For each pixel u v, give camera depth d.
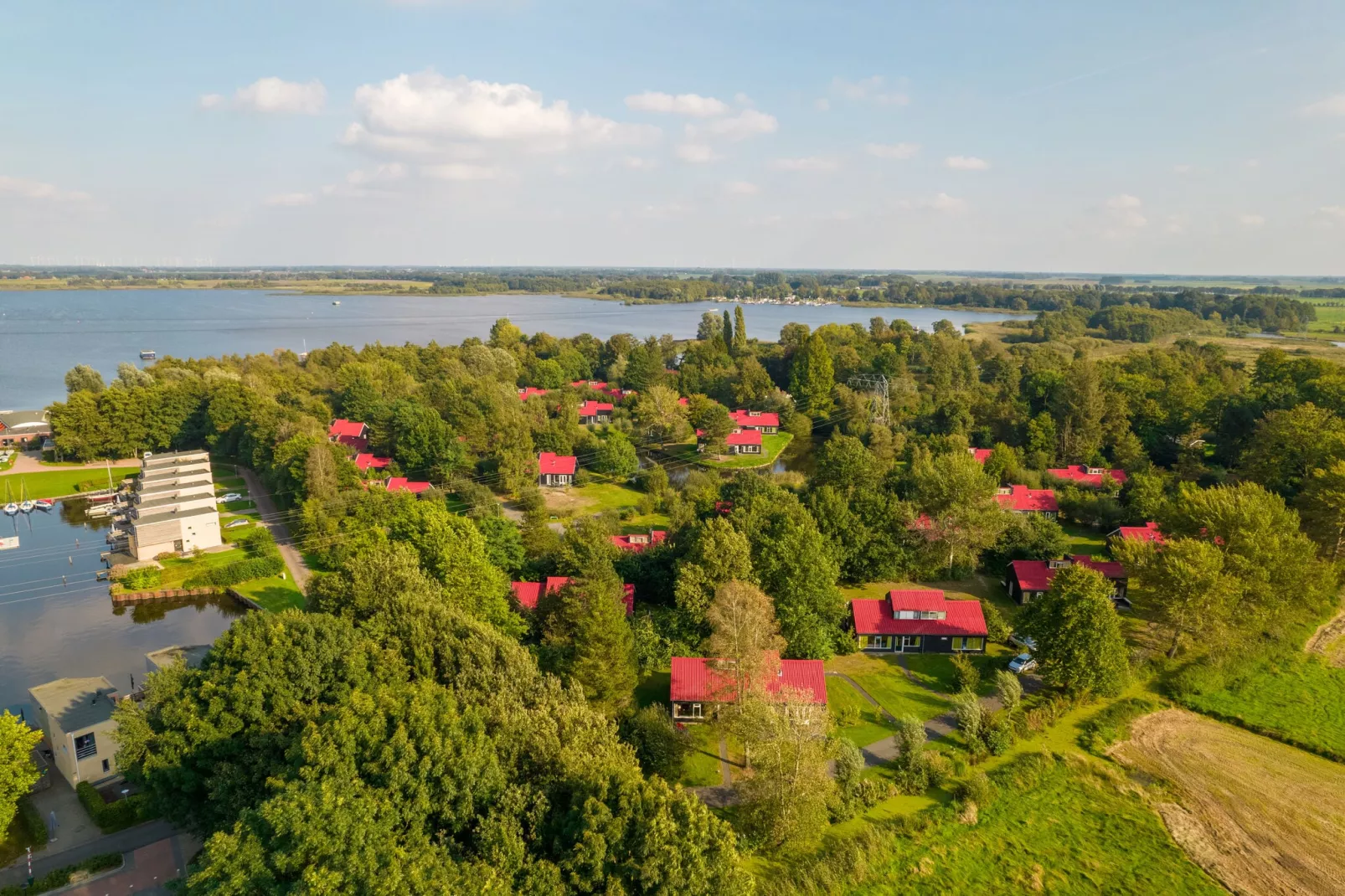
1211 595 67.06
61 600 89.00
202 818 43.75
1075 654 63.53
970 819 51.41
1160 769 57.50
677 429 156.38
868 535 89.69
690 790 53.12
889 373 191.88
